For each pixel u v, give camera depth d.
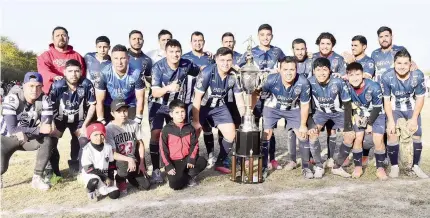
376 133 5.44
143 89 5.45
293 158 6.04
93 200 4.43
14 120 4.75
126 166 4.69
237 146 5.21
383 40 6.87
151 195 4.68
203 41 6.93
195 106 5.52
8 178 5.43
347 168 6.04
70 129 5.64
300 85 5.32
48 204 4.35
